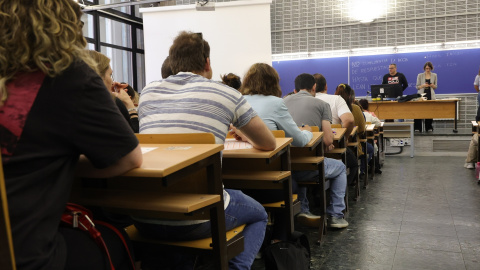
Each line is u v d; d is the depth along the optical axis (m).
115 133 0.96
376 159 5.30
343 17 10.05
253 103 2.36
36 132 0.87
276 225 2.27
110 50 9.88
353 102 4.71
